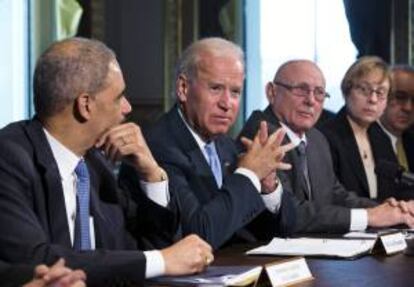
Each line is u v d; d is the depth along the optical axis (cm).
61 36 589
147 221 289
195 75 324
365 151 457
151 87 646
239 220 298
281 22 639
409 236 316
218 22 634
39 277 200
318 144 404
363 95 452
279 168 310
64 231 251
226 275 237
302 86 388
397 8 637
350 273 250
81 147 259
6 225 236
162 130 325
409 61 638
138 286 232
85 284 210
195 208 295
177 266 237
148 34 645
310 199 391
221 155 337
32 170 248
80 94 252
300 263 240
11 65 563
